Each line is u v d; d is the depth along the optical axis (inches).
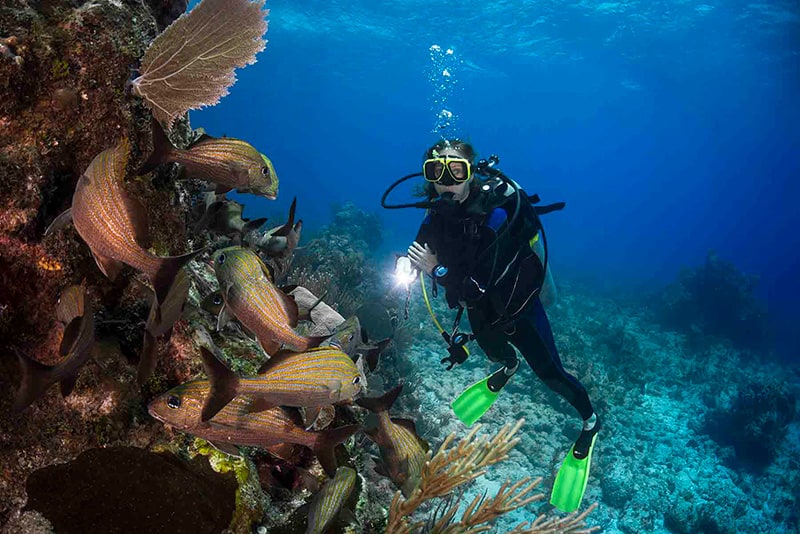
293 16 1736.0
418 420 356.2
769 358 841.5
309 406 73.6
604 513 398.0
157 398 71.1
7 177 80.0
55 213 87.8
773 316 1159.0
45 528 73.7
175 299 79.0
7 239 80.4
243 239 123.2
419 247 172.6
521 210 175.3
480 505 98.7
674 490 447.2
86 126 90.7
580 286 1049.5
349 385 75.2
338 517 104.3
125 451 83.4
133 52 97.7
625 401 560.4
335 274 485.7
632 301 994.1
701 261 2240.4
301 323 104.2
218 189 93.9
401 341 444.1
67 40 89.8
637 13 1512.1
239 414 73.9
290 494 104.6
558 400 453.7
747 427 529.7
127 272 96.3
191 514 81.7
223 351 110.0
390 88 2915.8
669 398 608.1
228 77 107.0
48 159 85.7
